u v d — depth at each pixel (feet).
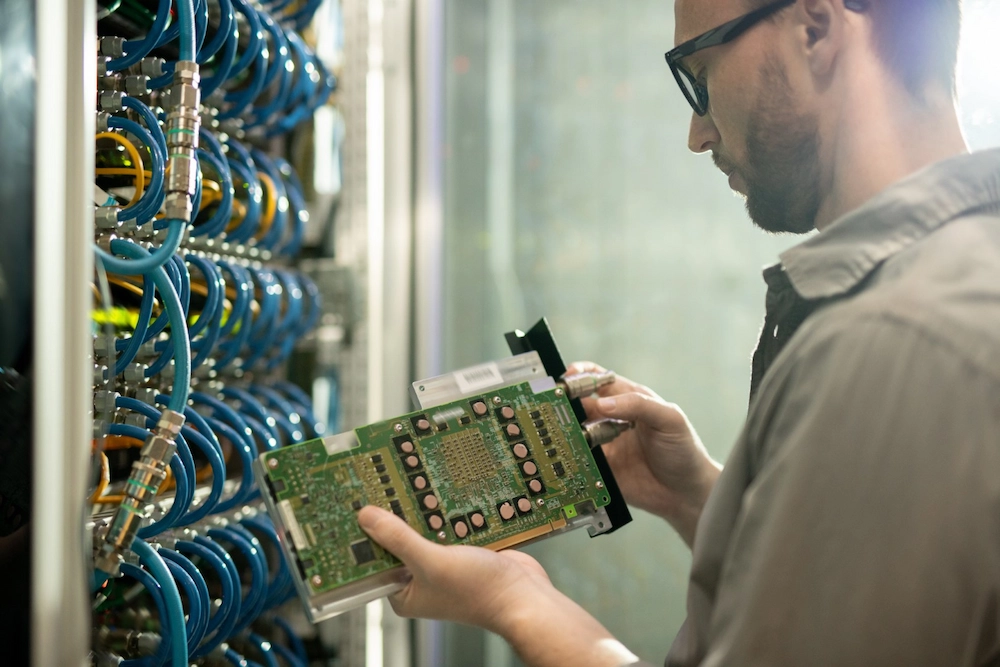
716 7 2.44
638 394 3.40
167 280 2.51
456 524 2.61
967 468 1.65
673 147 6.95
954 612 1.65
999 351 1.68
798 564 1.74
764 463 1.98
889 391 1.72
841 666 1.68
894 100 2.17
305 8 4.74
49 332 1.98
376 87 5.87
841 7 2.18
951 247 1.86
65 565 2.01
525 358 3.10
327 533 2.45
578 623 2.25
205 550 3.33
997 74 3.97
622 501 3.00
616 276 7.04
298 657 4.69
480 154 6.96
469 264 6.91
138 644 3.09
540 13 7.04
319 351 5.57
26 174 1.95
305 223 5.05
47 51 2.00
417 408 2.97
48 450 1.96
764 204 2.58
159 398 3.24
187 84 2.48
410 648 5.98
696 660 2.24
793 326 2.66
